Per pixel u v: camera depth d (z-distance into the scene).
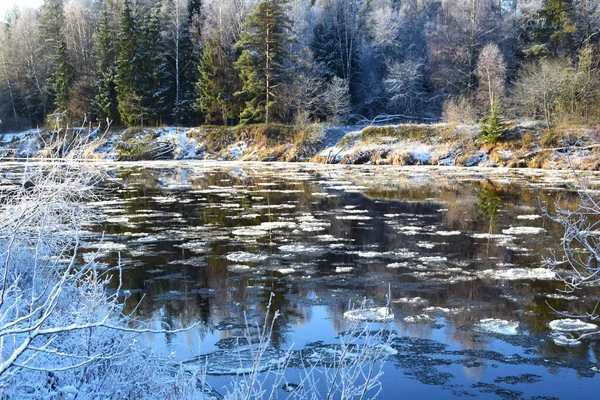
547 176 26.53
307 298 8.41
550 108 34.62
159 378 4.02
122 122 46.62
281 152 40.19
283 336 6.80
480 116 41.25
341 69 52.09
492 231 13.70
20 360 3.33
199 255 11.24
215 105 45.03
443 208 17.50
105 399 3.50
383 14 58.12
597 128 29.95
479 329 7.08
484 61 43.25
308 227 14.38
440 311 7.79
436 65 52.09
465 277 9.59
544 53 44.72
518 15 57.03
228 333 6.90
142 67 45.38
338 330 7.00
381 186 23.70
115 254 11.26
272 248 11.92
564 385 5.50
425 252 11.51
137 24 47.53
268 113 43.47
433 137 36.53
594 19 45.19
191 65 49.25
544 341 6.68
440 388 5.39
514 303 8.16
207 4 53.56
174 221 15.38
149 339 6.64
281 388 5.30
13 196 4.84
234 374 5.62
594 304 8.10
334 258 11.01
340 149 38.50
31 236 5.05
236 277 9.59
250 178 27.80
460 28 52.81
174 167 34.81
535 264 10.45
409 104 48.69
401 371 5.78
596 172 25.73
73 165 5.15
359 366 3.59
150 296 8.48
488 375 5.71
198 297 8.45
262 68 43.44
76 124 41.84
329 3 60.88
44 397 3.23
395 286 9.05
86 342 3.75
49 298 2.83
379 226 14.47
